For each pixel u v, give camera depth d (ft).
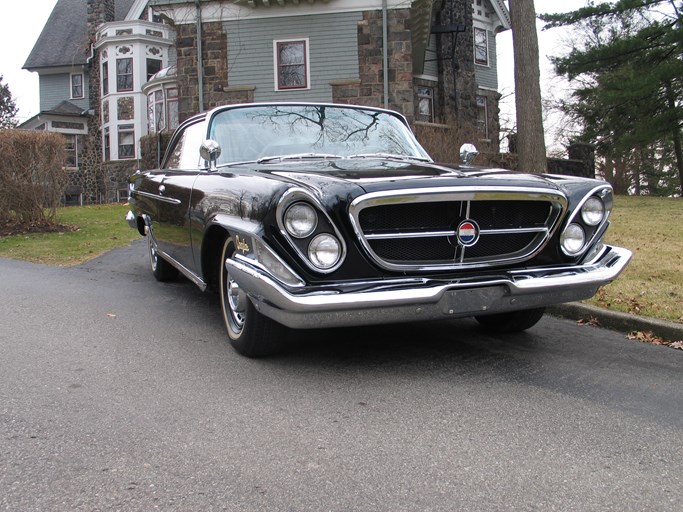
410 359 12.94
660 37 77.77
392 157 15.39
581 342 14.65
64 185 38.09
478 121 80.38
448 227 11.48
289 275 10.60
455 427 9.61
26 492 7.63
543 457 8.68
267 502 7.45
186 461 8.45
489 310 11.46
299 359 12.88
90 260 26.73
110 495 7.58
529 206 12.09
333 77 55.77
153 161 70.33
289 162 14.37
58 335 14.73
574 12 85.40
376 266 10.97
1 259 27.14
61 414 10.02
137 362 12.70
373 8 54.80
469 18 76.07
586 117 89.45
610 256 12.78
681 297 18.30
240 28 56.54
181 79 57.31
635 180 139.13
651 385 11.72
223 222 12.34
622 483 7.99
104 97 100.42
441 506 7.38
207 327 15.52
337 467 8.31
